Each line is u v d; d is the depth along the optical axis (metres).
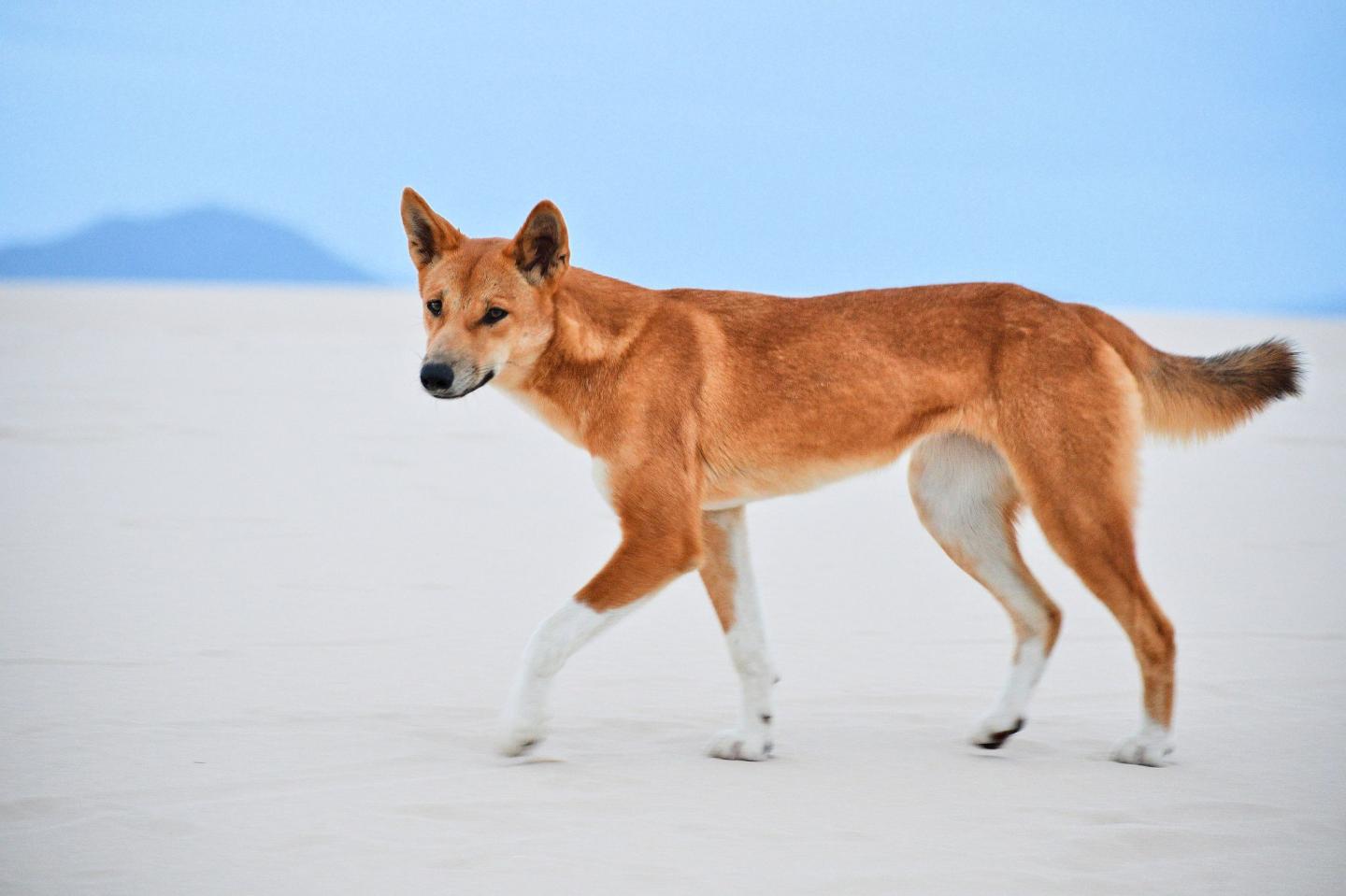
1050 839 6.71
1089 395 8.52
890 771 8.00
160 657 10.07
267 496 17.72
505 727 8.04
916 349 8.79
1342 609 12.42
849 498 19.91
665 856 6.41
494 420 28.75
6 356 41.00
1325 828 6.89
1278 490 20.62
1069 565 8.52
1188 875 6.22
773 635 11.52
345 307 97.12
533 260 8.73
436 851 6.41
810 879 6.12
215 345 50.16
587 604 8.25
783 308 9.06
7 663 9.76
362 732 8.46
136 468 19.73
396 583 12.94
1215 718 9.07
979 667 10.59
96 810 6.88
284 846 6.43
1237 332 73.62
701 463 8.73
